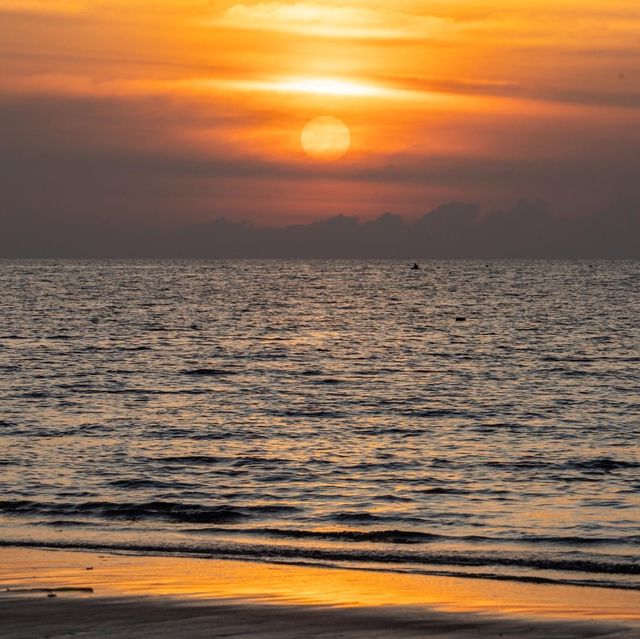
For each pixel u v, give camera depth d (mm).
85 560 38688
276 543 42625
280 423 80125
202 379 110875
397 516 48906
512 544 43219
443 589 35000
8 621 30531
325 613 31812
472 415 85125
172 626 30266
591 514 49344
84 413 84000
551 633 30016
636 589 35344
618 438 73750
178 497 52875
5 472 58531
